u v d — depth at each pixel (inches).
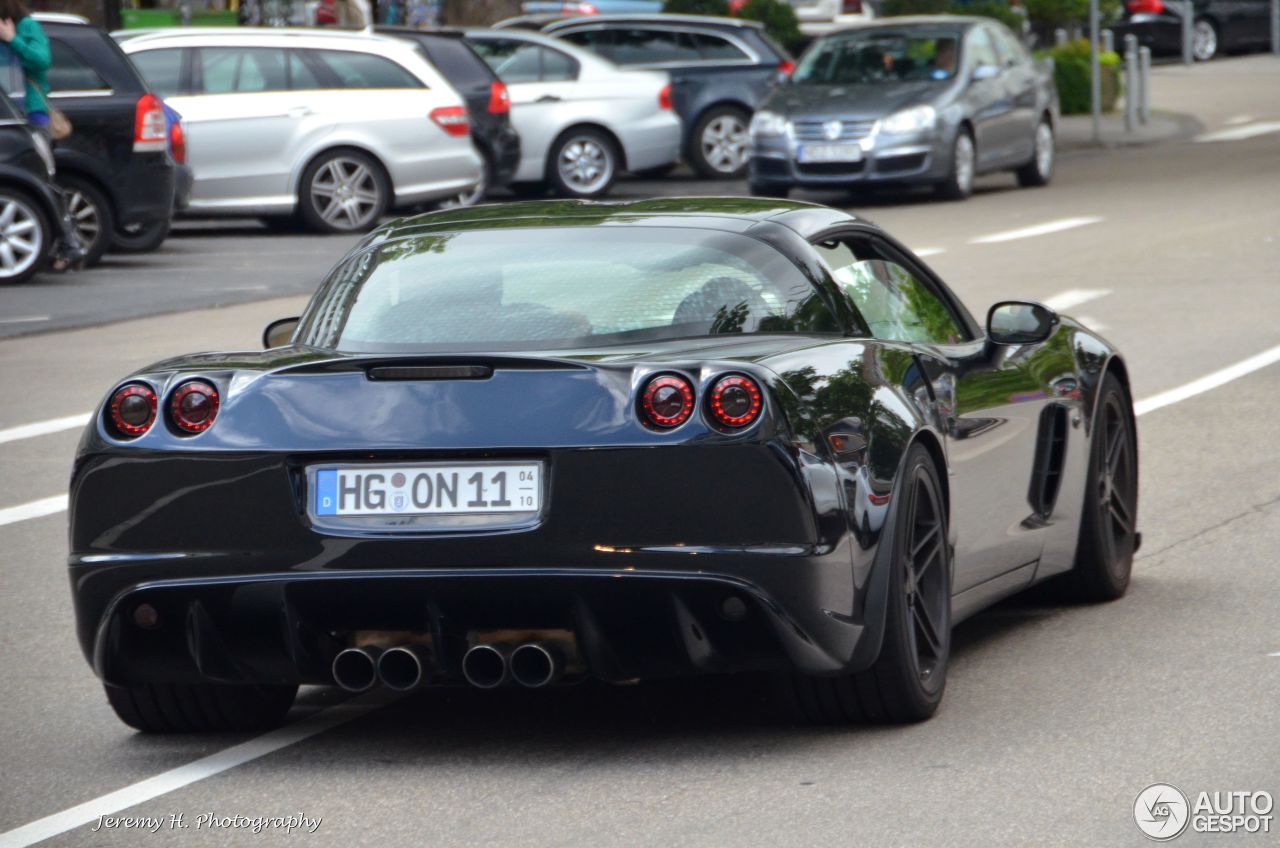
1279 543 815.1
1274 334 1395.2
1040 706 584.7
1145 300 1571.1
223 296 1690.5
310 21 3034.0
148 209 1924.2
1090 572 716.7
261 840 482.6
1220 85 4200.3
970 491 607.8
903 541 547.2
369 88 2215.8
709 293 563.2
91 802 520.4
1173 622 689.6
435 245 601.3
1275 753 527.2
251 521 522.0
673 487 503.8
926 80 2504.9
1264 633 666.2
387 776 535.5
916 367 584.1
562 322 552.1
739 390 505.0
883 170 2416.3
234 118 2150.6
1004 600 744.3
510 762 544.7
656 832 476.4
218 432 525.0
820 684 553.9
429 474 514.0
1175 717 566.3
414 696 628.7
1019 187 2672.2
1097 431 711.7
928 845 459.8
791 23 3400.6
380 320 568.7
